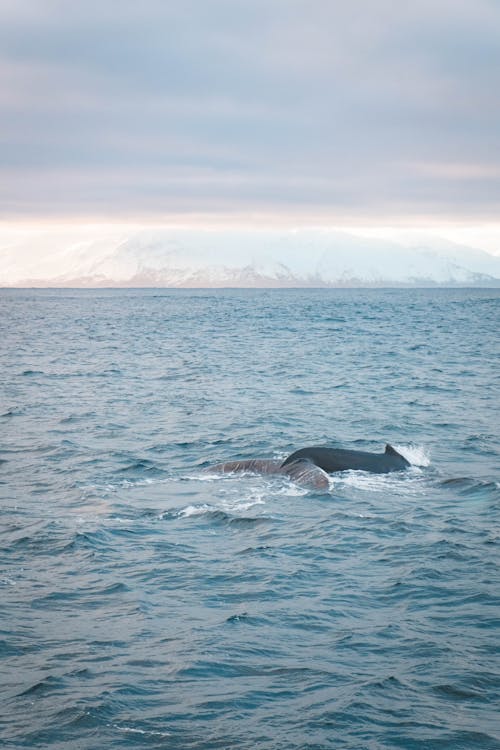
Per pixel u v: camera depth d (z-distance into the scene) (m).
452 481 19.75
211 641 11.40
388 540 15.66
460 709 9.70
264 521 16.80
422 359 51.81
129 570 14.09
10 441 25.11
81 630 11.75
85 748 8.92
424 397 34.62
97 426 27.67
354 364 48.53
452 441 25.22
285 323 100.19
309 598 12.91
